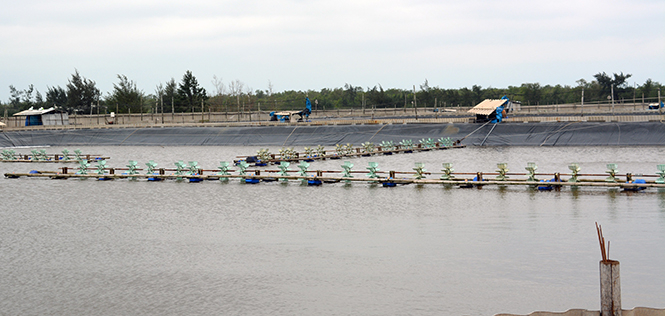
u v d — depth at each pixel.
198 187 51.56
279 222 35.44
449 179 49.88
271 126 120.56
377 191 47.16
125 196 47.25
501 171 48.66
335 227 33.72
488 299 21.67
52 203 44.62
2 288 24.34
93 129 131.88
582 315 14.91
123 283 24.56
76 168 72.62
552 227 32.44
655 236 29.78
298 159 75.56
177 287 23.89
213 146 114.75
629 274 23.95
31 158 90.88
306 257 27.53
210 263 27.00
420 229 32.75
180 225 35.31
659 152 79.12
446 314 20.44
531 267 25.20
